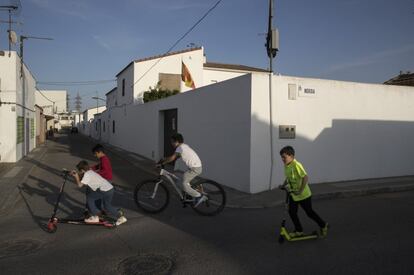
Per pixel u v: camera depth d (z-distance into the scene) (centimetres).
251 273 452
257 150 966
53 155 2198
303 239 577
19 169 1488
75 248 552
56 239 600
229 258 503
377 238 587
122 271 461
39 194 998
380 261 488
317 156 1071
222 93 1103
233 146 1039
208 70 2831
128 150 2588
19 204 880
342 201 891
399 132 1233
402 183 1080
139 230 645
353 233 615
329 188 990
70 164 1742
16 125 1769
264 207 830
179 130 1459
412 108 1257
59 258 510
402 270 457
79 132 7938
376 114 1182
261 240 582
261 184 973
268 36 1098
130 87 2664
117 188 1094
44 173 1422
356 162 1145
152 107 1895
